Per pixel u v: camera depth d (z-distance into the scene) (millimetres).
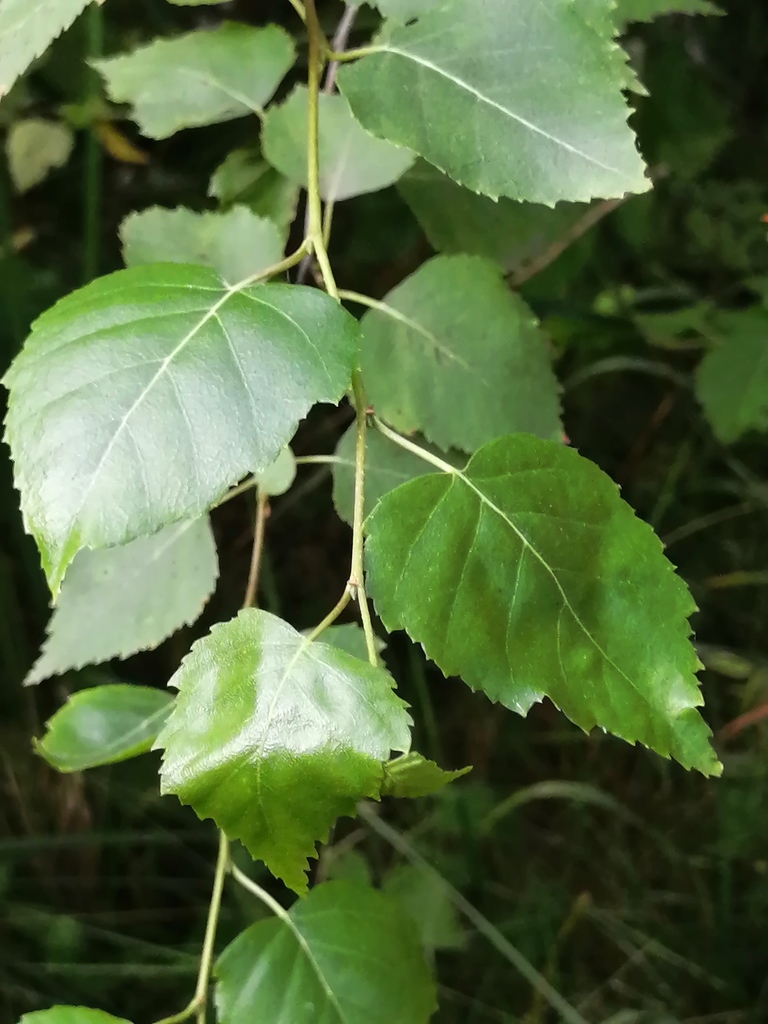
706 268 395
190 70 237
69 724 235
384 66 194
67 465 163
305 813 170
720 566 443
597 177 188
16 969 378
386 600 178
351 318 173
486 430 227
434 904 374
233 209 231
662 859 426
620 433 442
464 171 191
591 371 398
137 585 237
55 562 162
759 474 430
